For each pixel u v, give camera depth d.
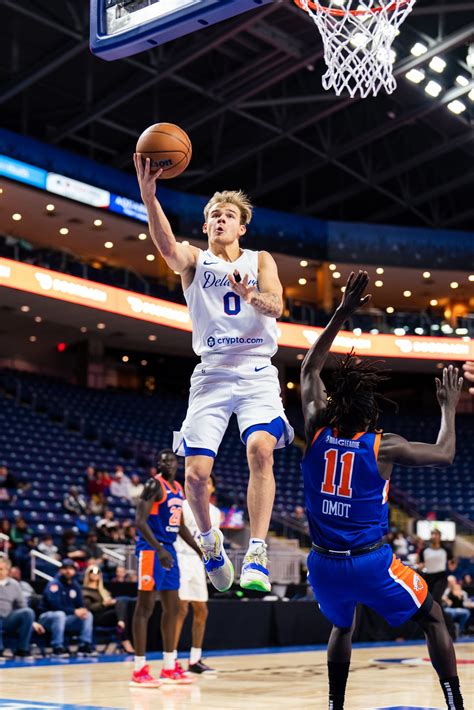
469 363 4.27
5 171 20.00
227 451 24.42
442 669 3.87
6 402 21.98
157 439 23.98
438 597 12.45
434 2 18.05
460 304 30.48
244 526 19.44
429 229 26.94
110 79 19.92
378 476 3.89
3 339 26.17
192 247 3.92
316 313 26.06
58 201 21.38
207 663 9.24
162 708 5.52
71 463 19.91
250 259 3.88
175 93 21.00
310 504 3.97
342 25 6.59
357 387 3.91
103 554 14.20
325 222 26.39
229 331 3.79
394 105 21.61
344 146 22.09
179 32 4.93
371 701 6.03
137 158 3.67
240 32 17.86
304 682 7.39
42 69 18.09
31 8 16.73
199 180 23.52
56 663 9.13
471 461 26.67
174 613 7.30
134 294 22.20
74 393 24.19
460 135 21.86
